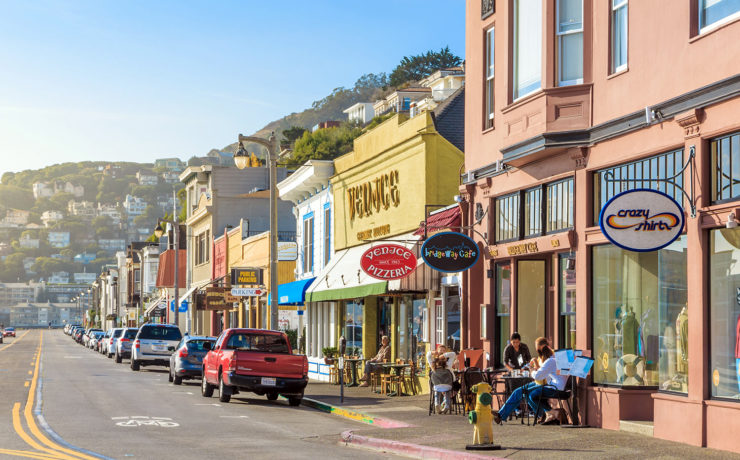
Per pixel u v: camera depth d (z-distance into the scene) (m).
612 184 17.20
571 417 17.50
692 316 14.56
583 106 17.84
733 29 13.86
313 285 35.50
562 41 18.38
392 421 19.45
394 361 29.25
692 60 14.85
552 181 19.17
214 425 19.48
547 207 19.48
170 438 16.92
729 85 13.68
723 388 14.02
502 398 20.34
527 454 13.89
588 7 17.89
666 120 15.40
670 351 15.48
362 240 32.06
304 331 42.19
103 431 17.84
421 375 26.33
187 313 62.66
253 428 19.12
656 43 15.84
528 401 17.56
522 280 20.64
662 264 15.71
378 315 31.88
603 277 17.47
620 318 17.00
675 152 15.38
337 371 33.47
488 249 21.72
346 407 23.12
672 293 15.46
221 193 67.50
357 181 33.16
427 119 26.86
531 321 20.41
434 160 26.66
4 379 34.72
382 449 16.05
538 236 19.69
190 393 29.16
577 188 18.05
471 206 22.92
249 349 25.69
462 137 27.64
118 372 42.03
